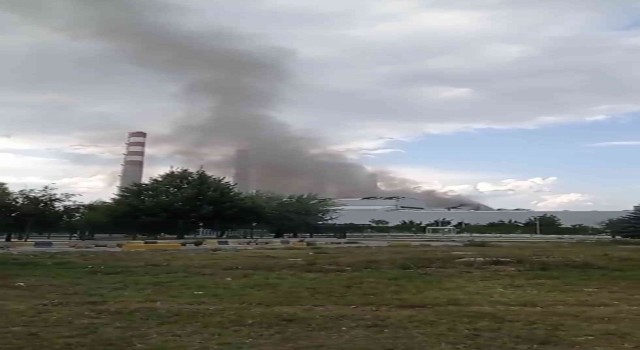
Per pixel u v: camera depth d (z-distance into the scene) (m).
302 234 80.81
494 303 14.97
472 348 9.57
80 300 14.81
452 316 12.66
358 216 106.75
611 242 53.44
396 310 13.65
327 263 26.06
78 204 59.41
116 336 10.23
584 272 23.38
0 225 53.34
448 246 43.03
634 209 81.88
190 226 61.78
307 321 11.84
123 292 16.58
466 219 103.38
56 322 11.52
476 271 23.61
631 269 24.42
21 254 30.69
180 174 63.88
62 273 21.59
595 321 12.12
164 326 11.23
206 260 27.44
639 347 9.71
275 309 13.55
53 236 65.69
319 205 79.50
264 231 76.38
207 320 11.88
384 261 26.88
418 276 21.50
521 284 19.25
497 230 93.62
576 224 96.44
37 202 54.53
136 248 38.38
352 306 14.32
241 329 10.98
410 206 119.38
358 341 9.99
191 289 17.30
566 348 9.63
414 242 53.53
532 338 10.34
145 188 62.31
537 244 47.88
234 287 17.81
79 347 9.38
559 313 13.18
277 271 23.09
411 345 9.71
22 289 17.06
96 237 62.12
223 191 63.25
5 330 10.63
